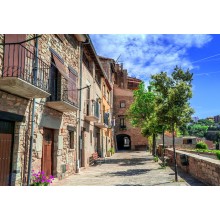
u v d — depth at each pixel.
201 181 9.34
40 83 8.16
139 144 40.19
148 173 12.10
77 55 13.56
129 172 12.70
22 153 7.24
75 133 12.98
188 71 11.48
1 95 6.38
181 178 10.25
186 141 44.41
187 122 10.66
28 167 7.50
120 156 26.11
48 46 9.30
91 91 17.75
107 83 28.09
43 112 8.84
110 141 32.06
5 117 6.42
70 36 12.28
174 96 10.64
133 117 26.08
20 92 6.75
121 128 40.38
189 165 11.47
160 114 10.95
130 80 52.97
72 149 12.36
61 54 10.88
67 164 11.46
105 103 26.88
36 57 7.58
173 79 11.52
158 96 11.69
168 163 16.80
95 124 19.77
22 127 7.27
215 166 7.84
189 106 10.85
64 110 10.24
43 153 9.19
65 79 10.73
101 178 10.70
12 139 7.02
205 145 39.59
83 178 10.73
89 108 16.75
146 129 23.72
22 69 7.22
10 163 6.88
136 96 25.73
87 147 16.12
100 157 22.59
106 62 34.38
